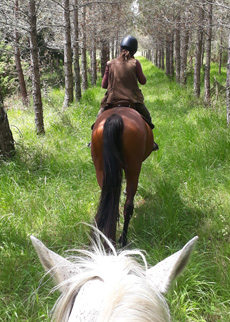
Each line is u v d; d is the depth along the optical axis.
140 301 0.85
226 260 3.66
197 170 5.72
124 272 0.97
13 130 8.49
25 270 3.46
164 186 5.15
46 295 3.20
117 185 3.19
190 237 4.09
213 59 28.72
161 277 1.09
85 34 17.02
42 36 14.95
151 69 35.12
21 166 5.87
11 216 4.37
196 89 13.68
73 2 13.66
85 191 5.21
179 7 13.24
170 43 22.75
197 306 3.10
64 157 6.45
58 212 4.59
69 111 10.11
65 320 0.98
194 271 3.37
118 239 4.10
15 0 9.09
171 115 10.38
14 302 3.11
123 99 4.16
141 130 3.69
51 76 20.23
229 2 9.73
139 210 4.76
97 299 0.94
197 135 7.53
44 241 4.08
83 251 1.16
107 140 3.33
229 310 3.02
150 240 4.11
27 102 14.16
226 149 6.32
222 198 4.94
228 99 7.80
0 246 3.83
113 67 4.22
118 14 17.34
